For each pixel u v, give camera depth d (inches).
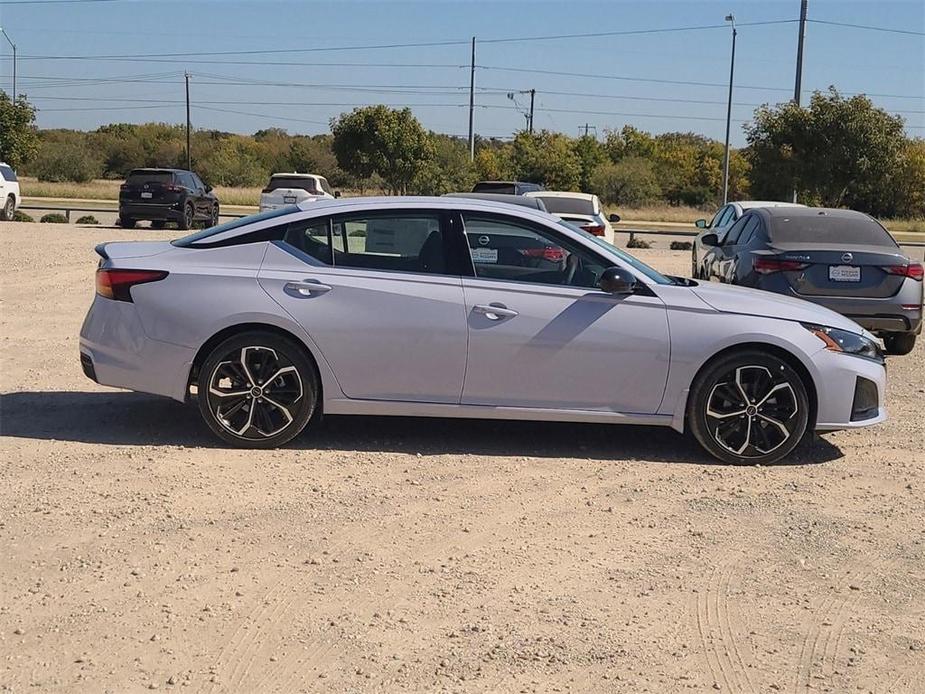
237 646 163.8
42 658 157.9
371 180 2176.4
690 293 273.3
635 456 278.4
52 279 601.9
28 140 2021.4
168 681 152.3
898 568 205.6
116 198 2062.0
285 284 265.3
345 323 264.1
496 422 307.3
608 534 219.0
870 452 291.1
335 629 170.6
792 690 156.3
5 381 339.6
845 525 229.3
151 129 3745.1
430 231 271.1
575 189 2485.2
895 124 1385.3
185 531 210.8
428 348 264.8
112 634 166.2
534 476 256.8
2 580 185.0
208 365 265.4
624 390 268.5
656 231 1476.4
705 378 268.8
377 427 296.2
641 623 177.5
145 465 252.4
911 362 448.1
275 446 270.1
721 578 198.1
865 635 175.9
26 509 219.8
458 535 214.8
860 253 419.8
